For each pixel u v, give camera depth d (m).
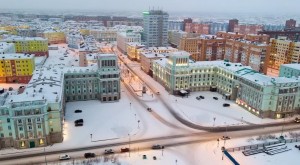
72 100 173.38
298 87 152.75
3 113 112.62
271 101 150.38
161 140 126.00
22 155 111.38
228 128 139.38
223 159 111.06
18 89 176.00
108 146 119.81
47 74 158.75
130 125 140.12
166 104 171.62
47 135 118.00
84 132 131.00
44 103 114.75
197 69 193.38
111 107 164.00
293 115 157.00
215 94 192.50
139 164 106.12
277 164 107.38
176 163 107.44
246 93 163.75
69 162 106.94
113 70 171.12
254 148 119.12
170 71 190.12
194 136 130.38
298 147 120.00
